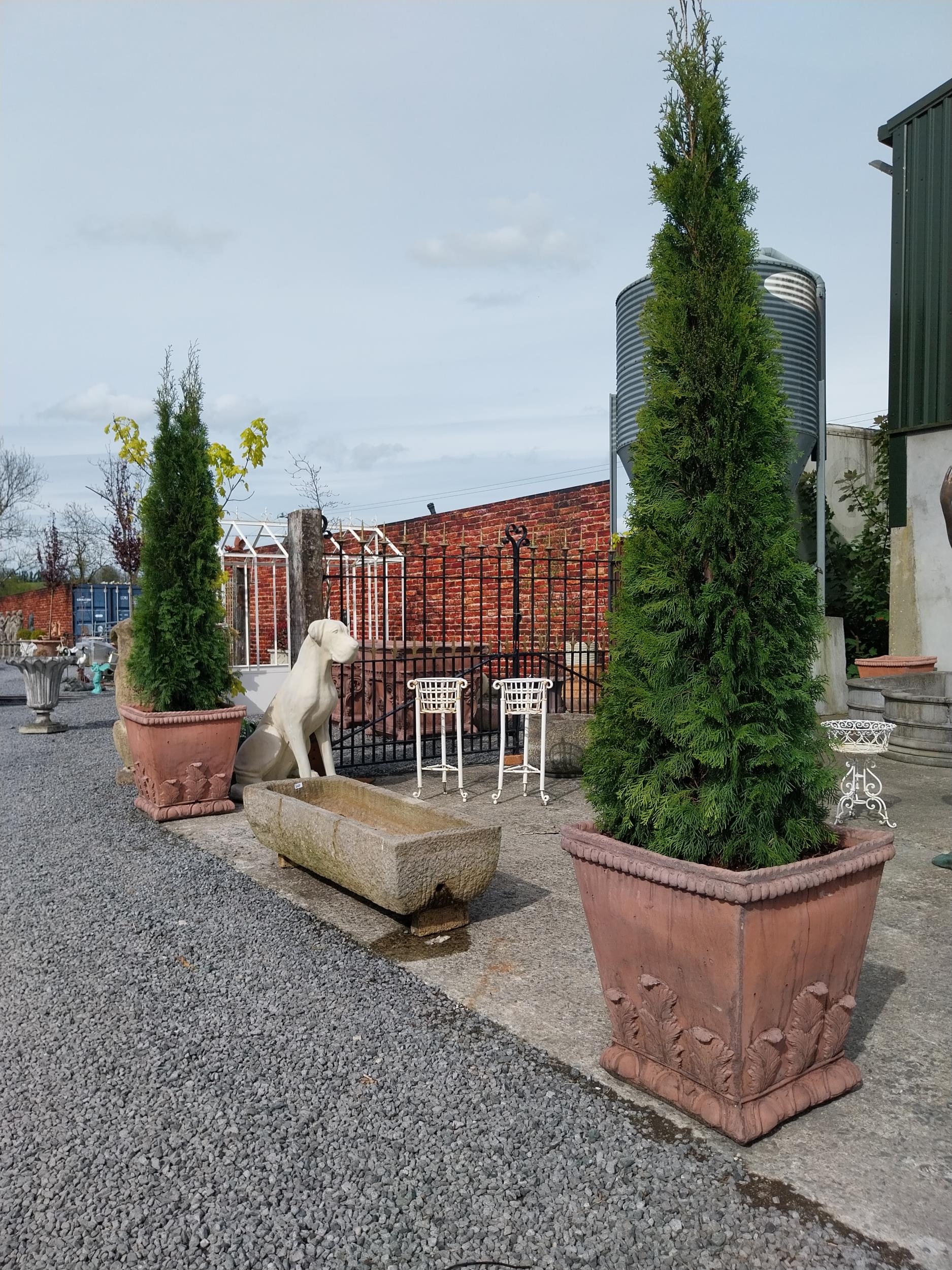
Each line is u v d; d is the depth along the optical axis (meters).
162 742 6.56
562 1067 3.05
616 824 3.01
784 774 2.72
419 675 10.86
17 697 16.77
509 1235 2.22
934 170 10.23
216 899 4.86
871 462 13.90
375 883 4.18
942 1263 2.11
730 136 2.95
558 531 12.41
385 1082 2.95
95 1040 3.27
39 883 5.16
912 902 4.73
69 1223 2.28
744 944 2.46
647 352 3.04
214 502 7.04
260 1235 2.23
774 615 2.81
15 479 45.44
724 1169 2.46
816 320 9.23
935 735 8.69
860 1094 2.87
